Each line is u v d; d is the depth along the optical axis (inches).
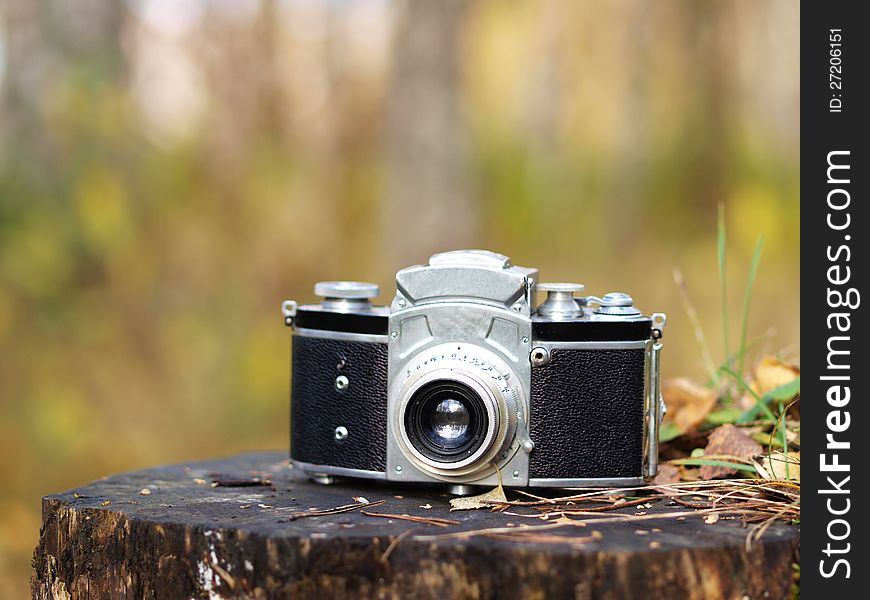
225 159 104.4
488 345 34.6
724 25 123.0
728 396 39.4
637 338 34.6
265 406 81.7
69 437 72.4
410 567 31.5
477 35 119.8
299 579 31.8
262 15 109.2
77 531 33.7
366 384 35.2
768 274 102.1
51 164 85.8
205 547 32.4
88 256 84.7
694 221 120.8
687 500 34.6
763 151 122.7
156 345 83.0
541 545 31.5
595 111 123.0
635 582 31.2
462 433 34.7
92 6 89.7
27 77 86.9
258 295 95.7
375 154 115.4
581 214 120.3
